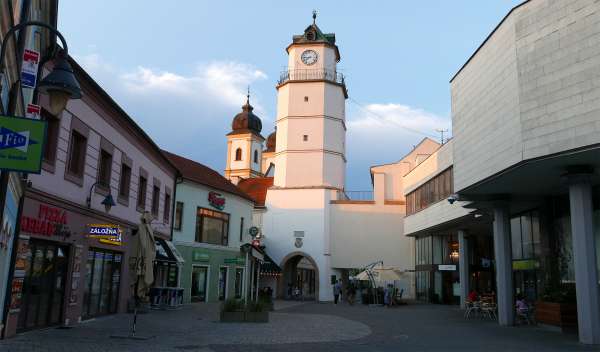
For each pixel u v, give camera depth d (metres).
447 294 39.72
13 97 9.17
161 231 28.03
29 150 6.47
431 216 36.09
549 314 19.34
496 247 21.83
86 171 17.16
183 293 28.88
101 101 17.92
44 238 14.30
